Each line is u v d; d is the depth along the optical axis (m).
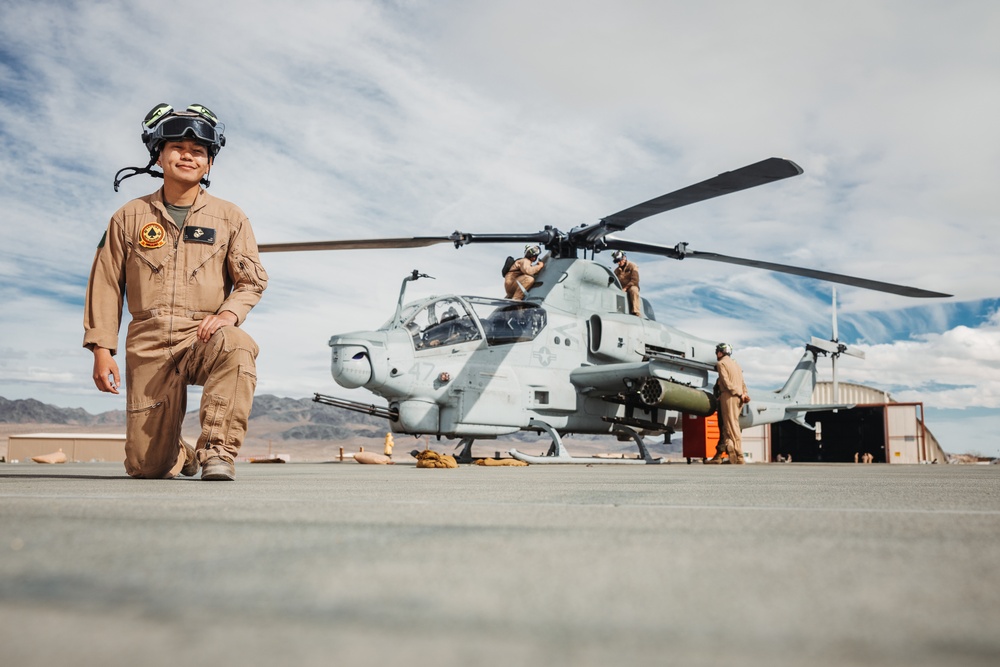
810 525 1.61
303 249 11.34
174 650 0.59
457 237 11.66
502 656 0.58
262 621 0.70
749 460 33.94
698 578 0.95
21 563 1.02
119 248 4.10
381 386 10.77
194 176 4.13
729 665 0.57
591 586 0.89
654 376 11.99
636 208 10.20
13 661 0.55
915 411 30.59
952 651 0.62
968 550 1.22
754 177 7.98
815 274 12.10
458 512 1.88
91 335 4.07
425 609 0.76
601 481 4.29
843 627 0.70
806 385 17.41
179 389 4.15
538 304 12.46
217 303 4.23
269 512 1.82
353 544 1.25
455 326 11.48
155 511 1.81
